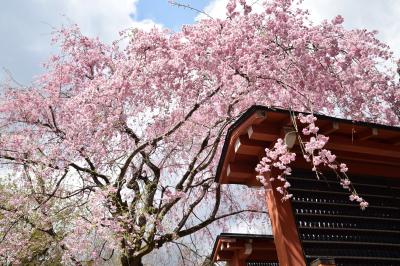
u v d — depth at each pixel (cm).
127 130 796
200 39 701
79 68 936
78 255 652
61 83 910
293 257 411
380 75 714
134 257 650
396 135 504
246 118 454
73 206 683
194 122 770
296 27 679
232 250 717
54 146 779
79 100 760
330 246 439
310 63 662
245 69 659
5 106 848
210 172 856
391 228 489
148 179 773
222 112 763
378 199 509
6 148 747
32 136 841
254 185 512
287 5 698
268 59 655
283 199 448
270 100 682
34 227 690
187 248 738
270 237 699
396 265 464
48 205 717
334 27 691
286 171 459
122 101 751
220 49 669
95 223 614
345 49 668
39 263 786
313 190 475
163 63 712
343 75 682
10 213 692
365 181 515
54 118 832
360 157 517
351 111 698
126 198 721
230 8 704
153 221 643
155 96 761
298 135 464
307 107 658
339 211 473
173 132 764
